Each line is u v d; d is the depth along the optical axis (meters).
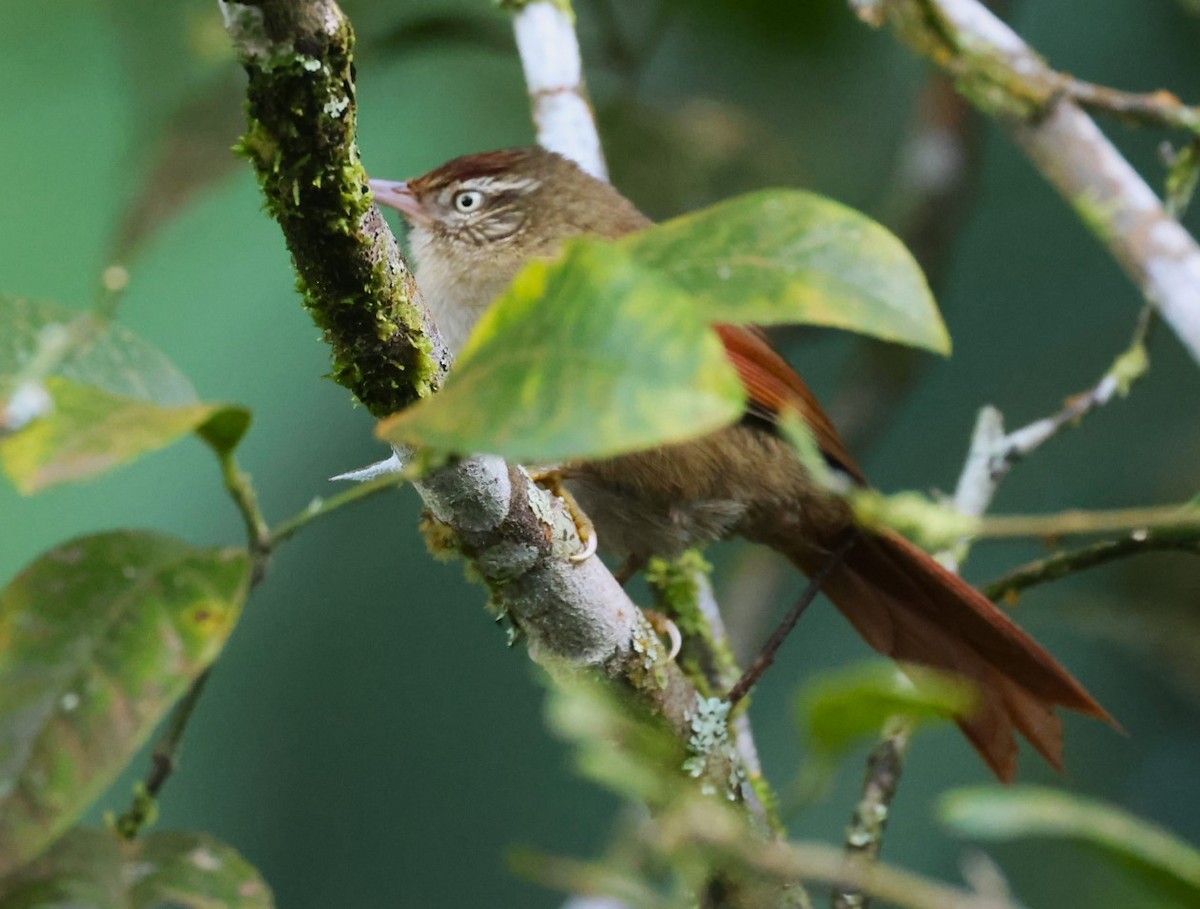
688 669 8.16
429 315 5.43
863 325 3.83
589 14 13.12
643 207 12.20
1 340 3.94
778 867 4.57
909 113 13.16
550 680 5.37
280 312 13.27
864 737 4.69
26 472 3.39
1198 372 13.65
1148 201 7.20
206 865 4.32
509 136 13.30
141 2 11.67
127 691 3.69
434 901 13.35
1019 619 11.48
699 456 8.33
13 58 12.45
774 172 12.34
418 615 13.91
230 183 11.06
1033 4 13.91
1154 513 4.66
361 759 13.66
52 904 4.06
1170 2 13.41
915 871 12.30
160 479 12.67
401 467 5.60
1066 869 11.59
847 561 8.80
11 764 3.61
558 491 7.61
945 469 14.25
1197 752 12.73
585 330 3.33
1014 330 14.47
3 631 3.72
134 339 4.04
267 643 13.81
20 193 12.48
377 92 13.35
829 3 11.97
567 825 13.42
